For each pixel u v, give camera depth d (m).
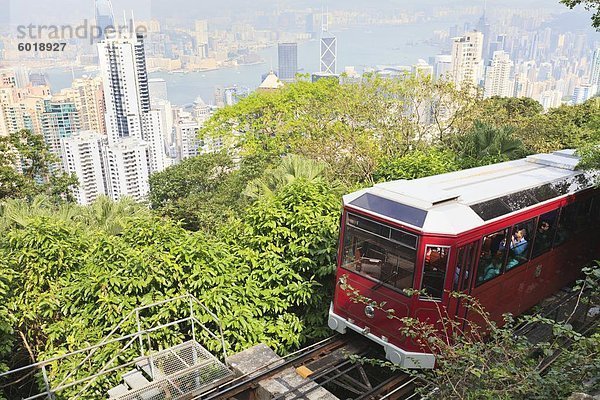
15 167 21.06
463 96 20.05
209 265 8.24
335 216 9.40
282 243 9.16
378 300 7.61
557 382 4.87
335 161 19.42
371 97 20.44
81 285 7.88
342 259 8.12
